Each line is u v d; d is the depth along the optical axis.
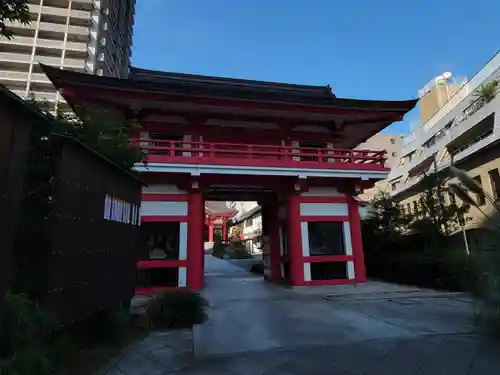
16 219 3.91
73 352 5.05
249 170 13.91
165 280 13.32
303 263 14.56
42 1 54.09
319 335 6.92
